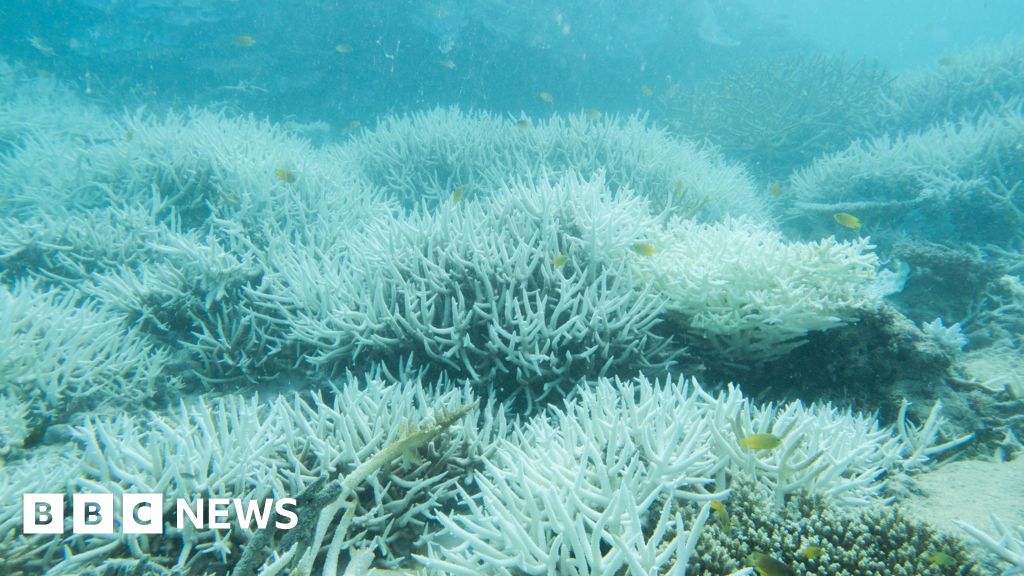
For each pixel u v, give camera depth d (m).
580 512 0.87
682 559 0.72
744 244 1.53
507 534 0.86
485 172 3.22
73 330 1.62
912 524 0.92
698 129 5.00
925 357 1.43
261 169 2.50
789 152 4.58
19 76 5.36
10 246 2.14
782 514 0.95
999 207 2.88
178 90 5.92
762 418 1.14
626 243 1.68
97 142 3.62
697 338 1.56
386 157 3.45
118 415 1.52
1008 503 1.05
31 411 1.44
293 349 1.73
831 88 4.73
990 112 4.25
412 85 6.17
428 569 0.99
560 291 1.48
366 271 1.65
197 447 1.15
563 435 1.11
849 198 3.47
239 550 1.03
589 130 3.56
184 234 2.34
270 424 1.23
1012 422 1.37
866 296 1.49
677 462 0.98
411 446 1.02
